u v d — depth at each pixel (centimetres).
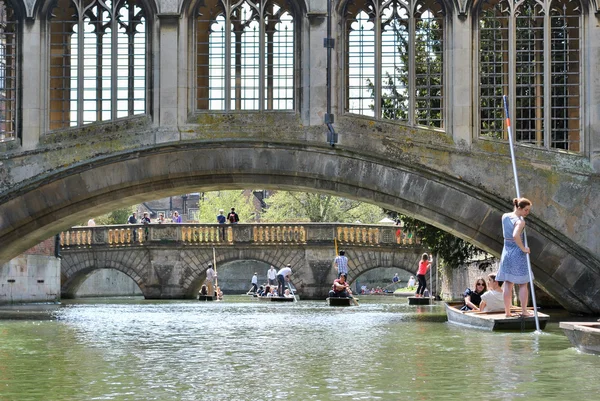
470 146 2603
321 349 1709
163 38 2664
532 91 2733
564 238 2567
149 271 6141
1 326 2427
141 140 2667
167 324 2516
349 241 6056
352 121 2630
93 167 2677
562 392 1148
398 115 2772
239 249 6131
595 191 2570
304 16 2648
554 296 2620
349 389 1183
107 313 3278
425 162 2608
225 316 3000
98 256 6194
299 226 6078
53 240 4781
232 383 1245
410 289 7188
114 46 2678
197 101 2756
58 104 2803
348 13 2655
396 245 6041
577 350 1627
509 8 2606
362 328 2273
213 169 2653
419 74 2680
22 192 2688
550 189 2584
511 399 1097
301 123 2642
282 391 1169
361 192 2633
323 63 2636
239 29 2698
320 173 2634
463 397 1112
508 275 2102
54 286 4800
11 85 2750
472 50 2623
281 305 4262
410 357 1552
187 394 1150
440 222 2616
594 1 2588
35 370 1405
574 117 2691
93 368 1427
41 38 2708
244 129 2652
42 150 2689
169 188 2688
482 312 2334
